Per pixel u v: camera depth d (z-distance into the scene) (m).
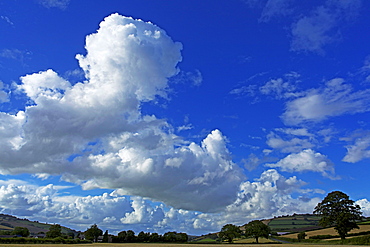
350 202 96.38
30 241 111.06
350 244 93.44
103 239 176.50
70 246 99.62
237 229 161.50
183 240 190.50
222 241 165.00
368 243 87.00
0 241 99.50
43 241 116.56
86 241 154.12
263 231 149.25
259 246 96.62
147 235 186.25
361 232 112.44
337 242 100.94
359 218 94.69
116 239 178.38
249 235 151.00
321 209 99.38
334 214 97.12
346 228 93.81
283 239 168.25
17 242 105.81
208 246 108.06
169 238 185.88
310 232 169.00
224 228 162.25
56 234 163.38
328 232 151.50
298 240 145.75
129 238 180.38
